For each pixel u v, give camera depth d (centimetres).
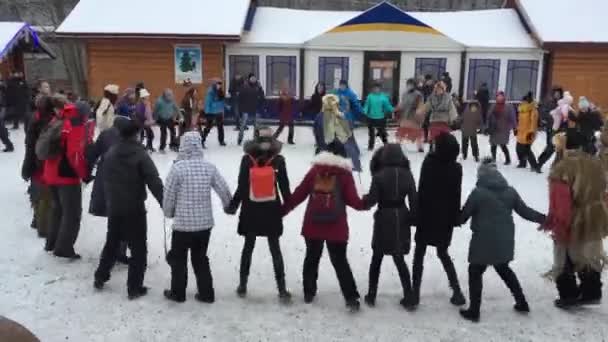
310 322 588
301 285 673
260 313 604
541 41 1836
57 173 705
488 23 2025
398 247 596
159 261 732
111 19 1919
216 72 1903
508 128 1296
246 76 1908
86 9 1962
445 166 594
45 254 746
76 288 651
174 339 552
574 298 617
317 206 591
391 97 1883
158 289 654
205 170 597
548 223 597
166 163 1273
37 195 809
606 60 1869
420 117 1391
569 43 1836
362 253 771
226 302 627
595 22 1909
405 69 1869
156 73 1920
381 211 602
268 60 1895
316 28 1989
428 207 598
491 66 1881
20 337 310
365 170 1238
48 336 552
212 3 1991
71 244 727
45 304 614
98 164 706
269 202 613
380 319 595
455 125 1398
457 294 624
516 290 603
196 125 1460
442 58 1867
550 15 1944
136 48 1909
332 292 658
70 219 720
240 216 621
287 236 826
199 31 1856
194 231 595
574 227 589
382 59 1864
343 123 1134
